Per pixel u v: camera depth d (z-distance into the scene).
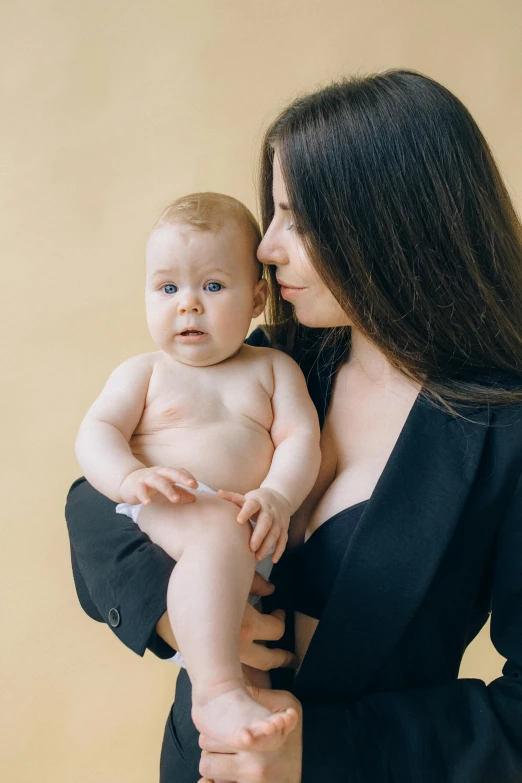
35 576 2.14
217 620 0.85
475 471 0.99
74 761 2.18
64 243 2.08
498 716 0.97
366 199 1.02
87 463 1.01
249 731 0.78
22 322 2.09
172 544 0.93
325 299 1.09
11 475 2.12
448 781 0.92
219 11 2.06
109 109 2.06
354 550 1.00
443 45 2.14
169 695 2.19
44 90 2.04
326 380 1.21
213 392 1.09
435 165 1.03
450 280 1.05
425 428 1.03
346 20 2.10
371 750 0.94
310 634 1.07
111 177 2.08
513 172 2.21
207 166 2.10
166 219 1.09
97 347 2.11
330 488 1.11
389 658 1.03
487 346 1.08
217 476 1.03
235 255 1.09
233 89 2.08
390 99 1.04
